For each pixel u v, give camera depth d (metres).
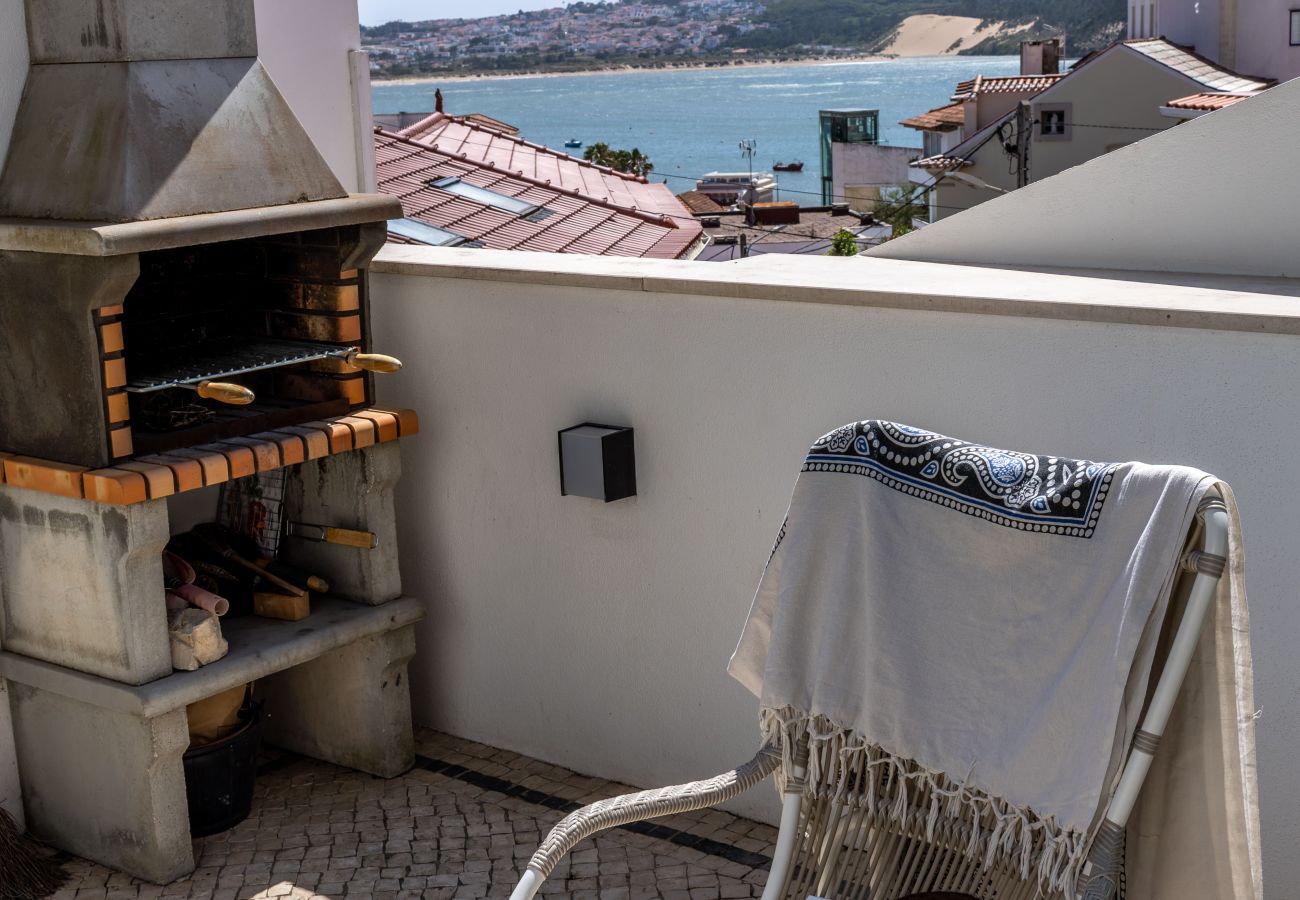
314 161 3.87
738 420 3.74
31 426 3.58
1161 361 3.03
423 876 3.73
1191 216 3.78
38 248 3.34
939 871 2.55
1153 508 2.19
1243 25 30.08
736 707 3.93
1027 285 3.44
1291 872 3.07
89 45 3.53
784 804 2.62
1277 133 3.62
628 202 16.45
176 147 3.50
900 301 3.35
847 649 2.53
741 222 36.78
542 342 4.09
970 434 3.35
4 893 3.64
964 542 2.41
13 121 3.65
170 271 4.04
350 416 4.05
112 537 3.49
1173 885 2.26
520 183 14.70
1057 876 2.21
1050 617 2.30
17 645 3.84
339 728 4.43
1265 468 2.94
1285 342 2.87
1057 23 167.25
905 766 2.47
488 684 4.54
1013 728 2.31
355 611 4.18
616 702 4.21
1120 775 2.16
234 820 4.04
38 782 3.94
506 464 4.28
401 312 4.41
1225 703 2.13
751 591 3.82
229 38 3.76
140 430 3.71
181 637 3.68
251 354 3.92
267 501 4.32
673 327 3.81
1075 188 3.96
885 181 55.00
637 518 4.02
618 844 3.88
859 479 2.54
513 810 4.11
